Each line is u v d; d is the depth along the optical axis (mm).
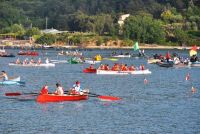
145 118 185000
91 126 171250
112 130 165750
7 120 178750
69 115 189250
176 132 163625
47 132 162375
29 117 184500
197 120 182125
